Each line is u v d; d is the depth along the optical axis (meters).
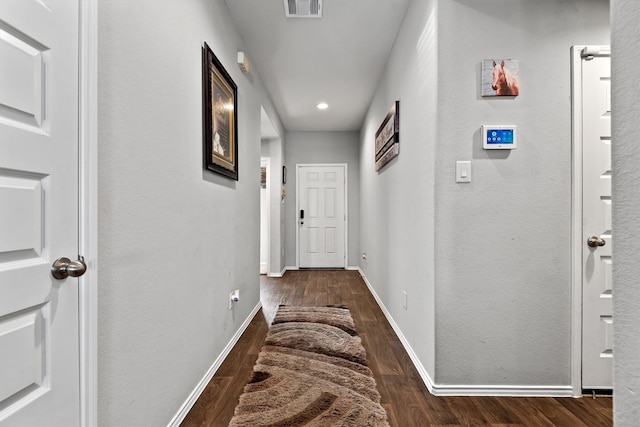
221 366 2.10
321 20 2.50
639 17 0.54
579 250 1.76
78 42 0.94
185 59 1.62
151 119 1.31
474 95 1.78
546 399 1.74
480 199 1.79
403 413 1.61
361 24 2.56
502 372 1.79
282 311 3.31
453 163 1.79
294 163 5.91
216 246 2.06
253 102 3.14
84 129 0.95
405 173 2.45
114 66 1.09
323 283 4.70
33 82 0.81
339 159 5.88
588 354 1.78
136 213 1.21
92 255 0.97
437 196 1.80
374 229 3.96
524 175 1.78
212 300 1.98
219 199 2.12
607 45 1.75
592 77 1.76
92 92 0.98
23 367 0.79
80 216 0.95
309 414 1.58
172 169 1.48
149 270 1.30
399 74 2.64
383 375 2.00
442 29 1.78
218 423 1.53
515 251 1.79
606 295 1.77
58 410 0.88
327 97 4.12
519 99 1.78
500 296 1.79
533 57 1.77
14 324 0.77
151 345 1.31
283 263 5.63
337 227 5.92
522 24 1.77
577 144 1.76
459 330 1.80
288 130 5.87
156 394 1.34
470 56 1.78
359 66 3.28
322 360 2.17
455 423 1.53
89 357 0.97
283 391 1.78
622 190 0.58
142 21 1.25
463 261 1.79
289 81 3.63
